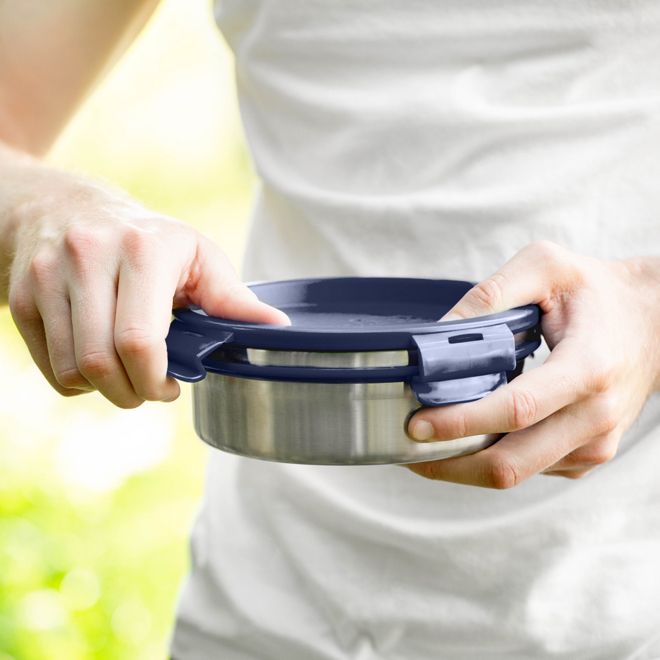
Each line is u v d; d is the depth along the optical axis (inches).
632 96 56.8
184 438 173.2
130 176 247.3
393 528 56.8
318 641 58.4
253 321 42.3
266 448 41.6
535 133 56.8
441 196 57.5
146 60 251.1
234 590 60.2
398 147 58.6
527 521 55.7
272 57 62.3
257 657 60.1
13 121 67.4
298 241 61.6
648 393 49.4
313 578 58.5
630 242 56.5
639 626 55.6
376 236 58.6
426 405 40.3
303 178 61.5
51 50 66.9
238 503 61.9
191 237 43.9
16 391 178.1
